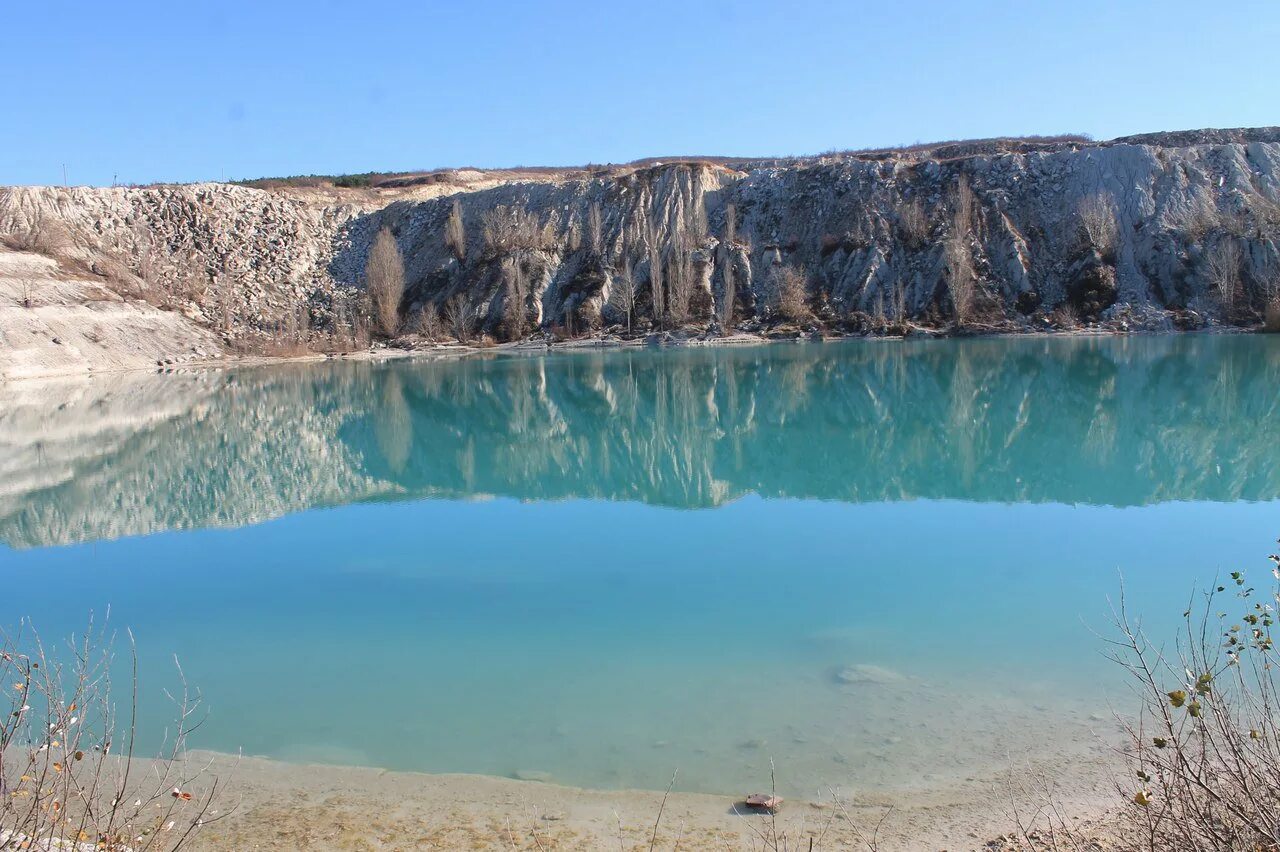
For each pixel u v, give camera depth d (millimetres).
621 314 60219
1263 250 50000
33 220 61094
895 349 45125
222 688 8352
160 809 5703
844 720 7238
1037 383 30359
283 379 43000
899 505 14867
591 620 9812
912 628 9141
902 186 61781
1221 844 4277
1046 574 10742
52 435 26547
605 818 6020
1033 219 57625
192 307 59688
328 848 5727
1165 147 61031
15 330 45594
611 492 17094
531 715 7590
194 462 21906
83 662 6660
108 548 13867
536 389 35125
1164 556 11289
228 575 12164
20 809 5441
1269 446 18797
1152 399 25828
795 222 62875
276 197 74312
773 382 33906
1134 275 52719
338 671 8703
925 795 6102
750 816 5957
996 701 7422
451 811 6172
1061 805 5824
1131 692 7422
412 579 11633
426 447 23547
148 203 68250
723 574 11273
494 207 71062
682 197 66812
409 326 64375
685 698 7785
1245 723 5867
